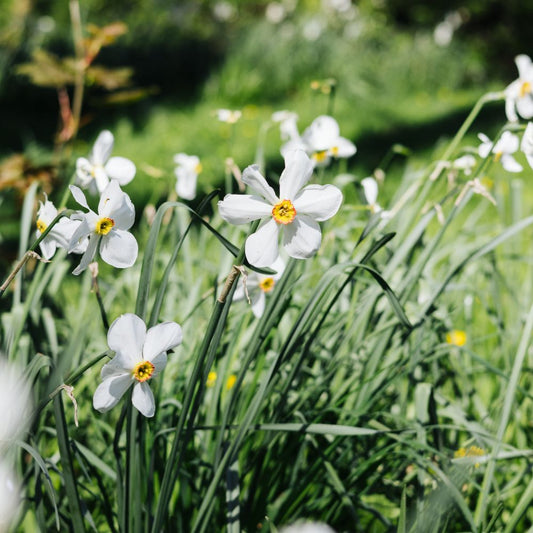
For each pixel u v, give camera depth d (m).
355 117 3.43
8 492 0.74
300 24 4.98
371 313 0.85
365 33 5.33
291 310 0.95
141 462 0.76
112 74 1.22
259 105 3.75
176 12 5.54
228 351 0.83
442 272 1.03
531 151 0.77
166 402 0.82
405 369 0.85
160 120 3.19
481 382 1.04
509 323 1.10
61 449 0.69
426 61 4.54
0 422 0.71
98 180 0.79
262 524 0.84
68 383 0.68
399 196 0.96
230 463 0.78
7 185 1.11
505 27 5.13
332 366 0.84
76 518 0.71
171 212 0.97
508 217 1.82
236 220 0.68
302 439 0.83
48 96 3.58
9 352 0.79
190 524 0.82
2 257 1.12
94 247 0.69
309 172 0.68
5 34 3.61
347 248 1.00
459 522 0.87
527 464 0.85
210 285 1.02
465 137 2.99
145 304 0.70
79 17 1.26
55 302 1.01
